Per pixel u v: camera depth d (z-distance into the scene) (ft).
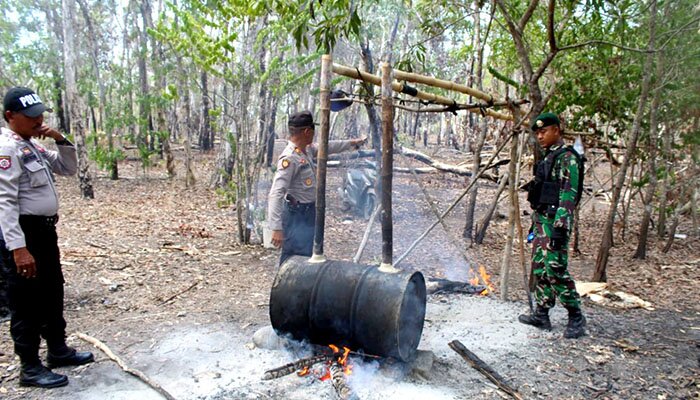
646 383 11.00
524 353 12.35
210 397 9.89
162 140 50.44
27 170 9.83
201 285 17.93
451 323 14.19
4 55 53.93
